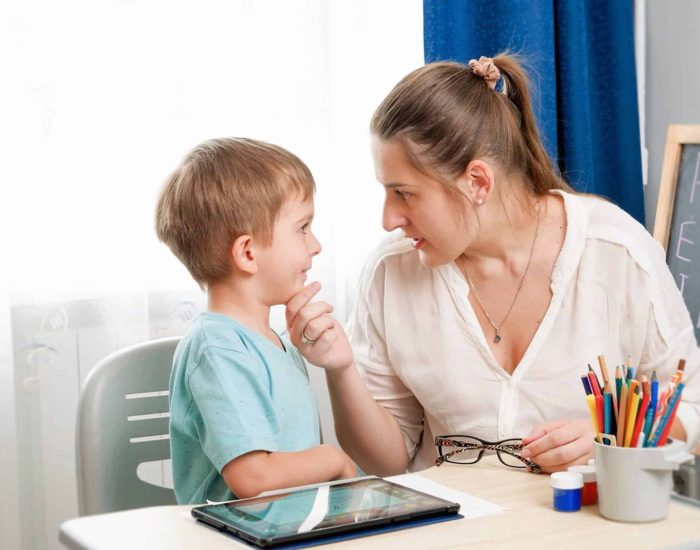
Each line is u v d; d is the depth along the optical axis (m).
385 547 0.95
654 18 2.38
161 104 1.99
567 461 1.18
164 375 1.52
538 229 1.46
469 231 1.38
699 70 2.27
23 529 1.92
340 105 2.17
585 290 1.43
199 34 2.01
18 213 1.88
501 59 1.49
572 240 1.44
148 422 1.50
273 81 2.08
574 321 1.44
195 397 1.25
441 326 1.50
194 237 1.35
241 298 1.36
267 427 1.24
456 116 1.35
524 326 1.47
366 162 2.19
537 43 2.20
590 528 1.00
